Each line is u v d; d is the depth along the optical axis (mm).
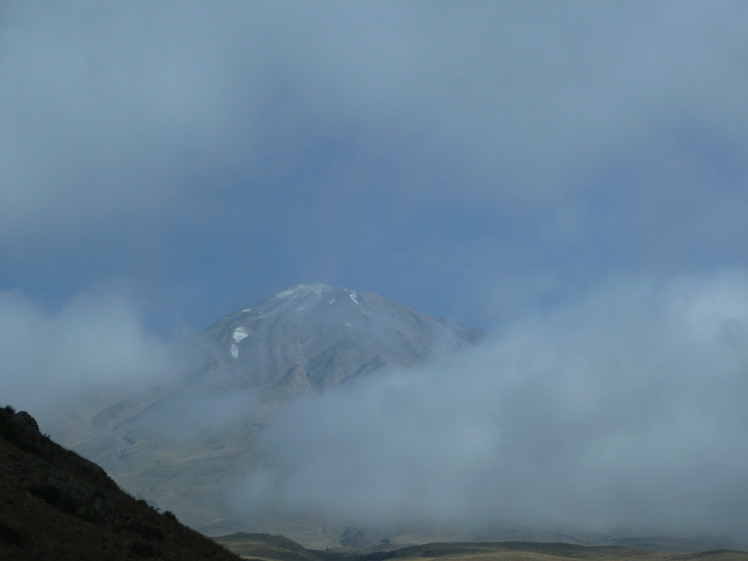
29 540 39000
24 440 52500
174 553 47781
